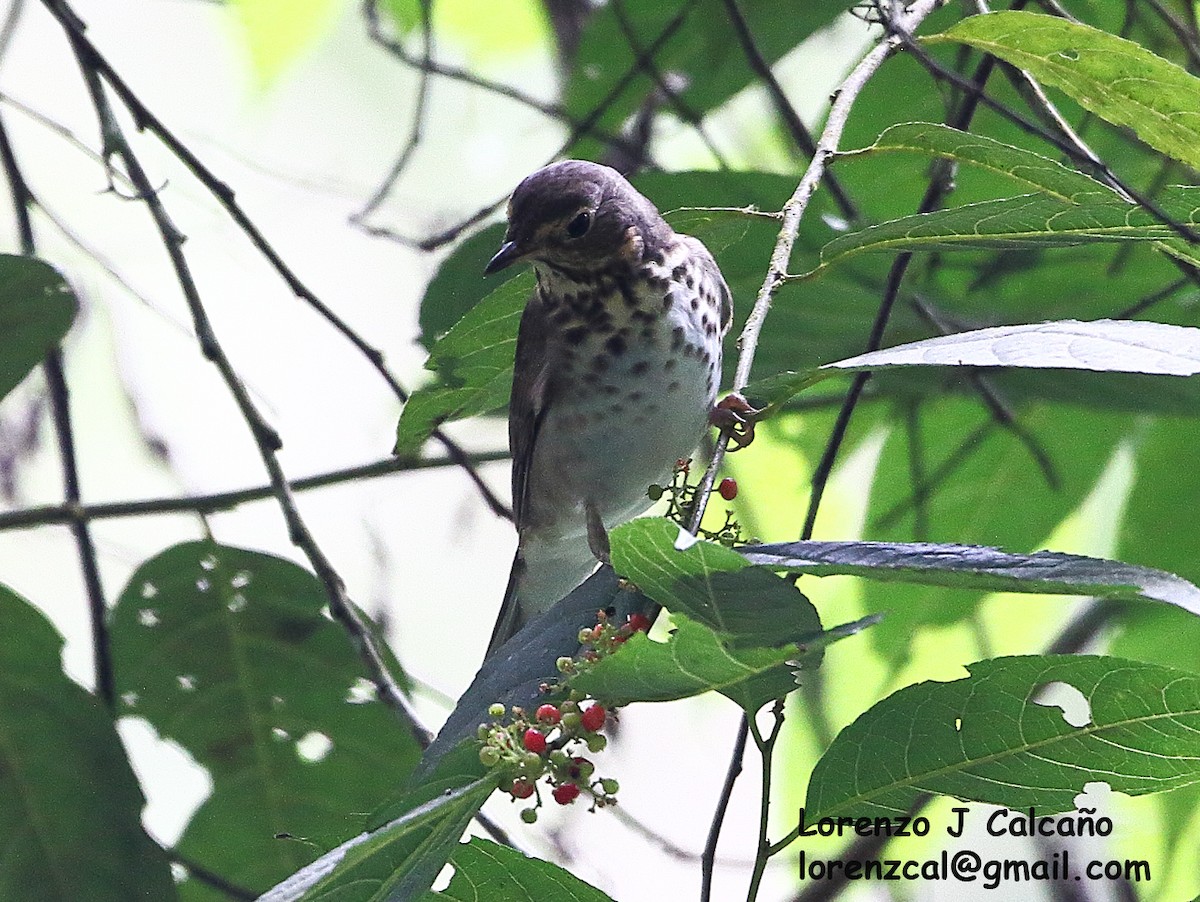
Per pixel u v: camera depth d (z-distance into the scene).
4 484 11.45
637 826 9.48
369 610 11.97
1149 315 10.37
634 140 11.82
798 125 9.48
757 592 4.84
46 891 8.58
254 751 9.61
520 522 10.22
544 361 9.64
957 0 9.60
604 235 9.23
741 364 6.12
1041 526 11.66
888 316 7.75
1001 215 6.57
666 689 5.06
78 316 9.56
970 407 11.63
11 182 9.55
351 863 4.81
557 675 5.86
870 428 12.12
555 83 13.70
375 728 9.57
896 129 6.76
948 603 11.23
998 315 10.59
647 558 4.83
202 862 9.64
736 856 11.79
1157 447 10.83
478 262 9.73
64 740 8.77
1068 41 6.95
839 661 11.45
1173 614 10.75
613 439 9.66
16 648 8.81
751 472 12.19
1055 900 10.20
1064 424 11.46
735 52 11.28
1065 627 11.27
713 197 9.62
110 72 9.12
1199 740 5.56
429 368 8.76
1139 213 6.55
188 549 9.43
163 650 9.53
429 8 10.52
